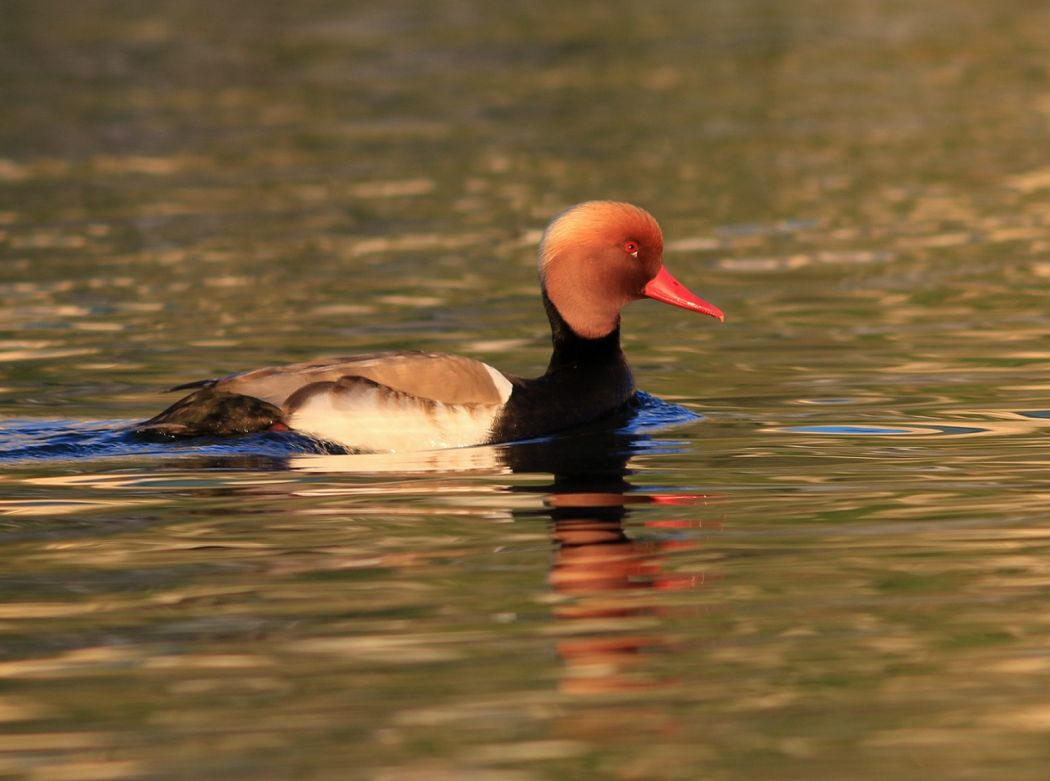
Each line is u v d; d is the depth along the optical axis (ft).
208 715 23.49
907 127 100.42
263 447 38.91
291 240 71.87
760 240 71.05
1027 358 49.39
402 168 89.40
